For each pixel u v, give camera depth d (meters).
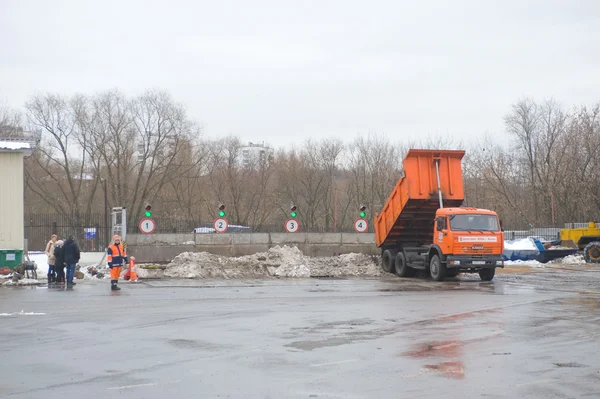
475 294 21.02
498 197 69.12
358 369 9.86
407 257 28.98
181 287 23.89
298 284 25.31
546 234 47.66
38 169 65.12
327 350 11.32
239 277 28.92
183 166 67.69
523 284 24.97
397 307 17.44
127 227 36.19
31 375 9.53
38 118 64.00
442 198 27.58
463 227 25.80
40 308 17.30
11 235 28.00
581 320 14.91
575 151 61.62
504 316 15.60
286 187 74.19
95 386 8.88
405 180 27.62
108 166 65.12
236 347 11.61
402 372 9.66
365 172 74.12
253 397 8.31
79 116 64.88
